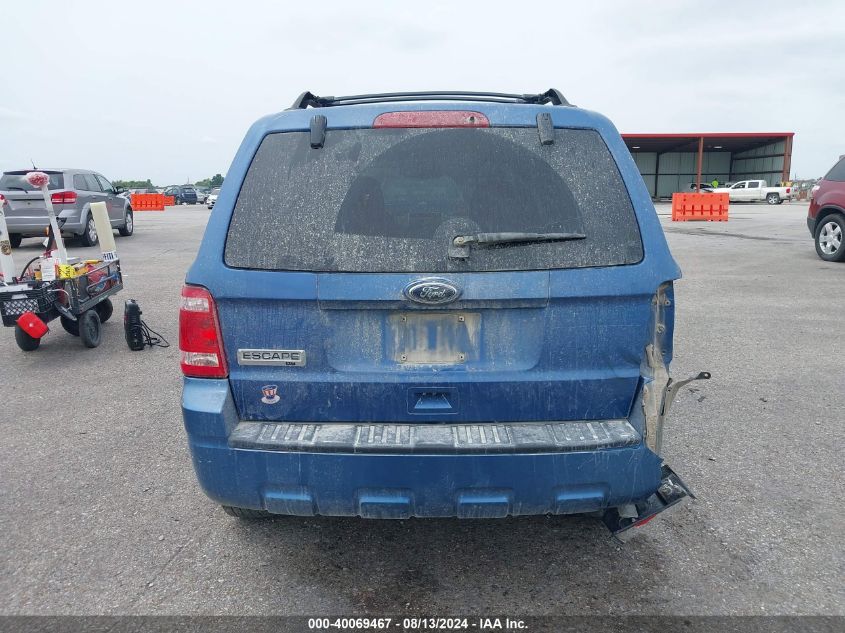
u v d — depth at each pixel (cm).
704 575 293
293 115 264
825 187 1250
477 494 246
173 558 309
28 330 611
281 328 248
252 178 255
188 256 1431
